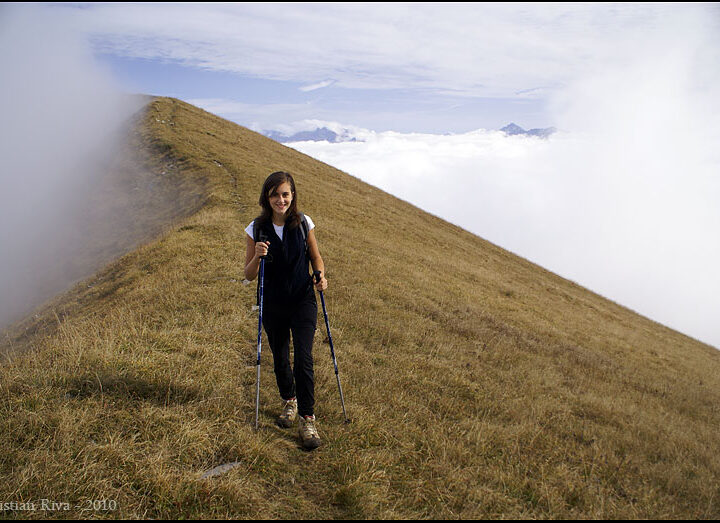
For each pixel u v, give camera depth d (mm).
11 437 4035
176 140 38906
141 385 4977
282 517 3625
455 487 4145
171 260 12805
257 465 4141
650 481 4746
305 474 4172
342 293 11117
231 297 9414
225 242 14383
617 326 24344
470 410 5969
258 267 4508
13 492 3479
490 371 7898
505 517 3801
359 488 3912
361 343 8148
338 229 21266
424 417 5434
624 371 11344
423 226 34781
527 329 14242
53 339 6930
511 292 21781
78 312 12320
